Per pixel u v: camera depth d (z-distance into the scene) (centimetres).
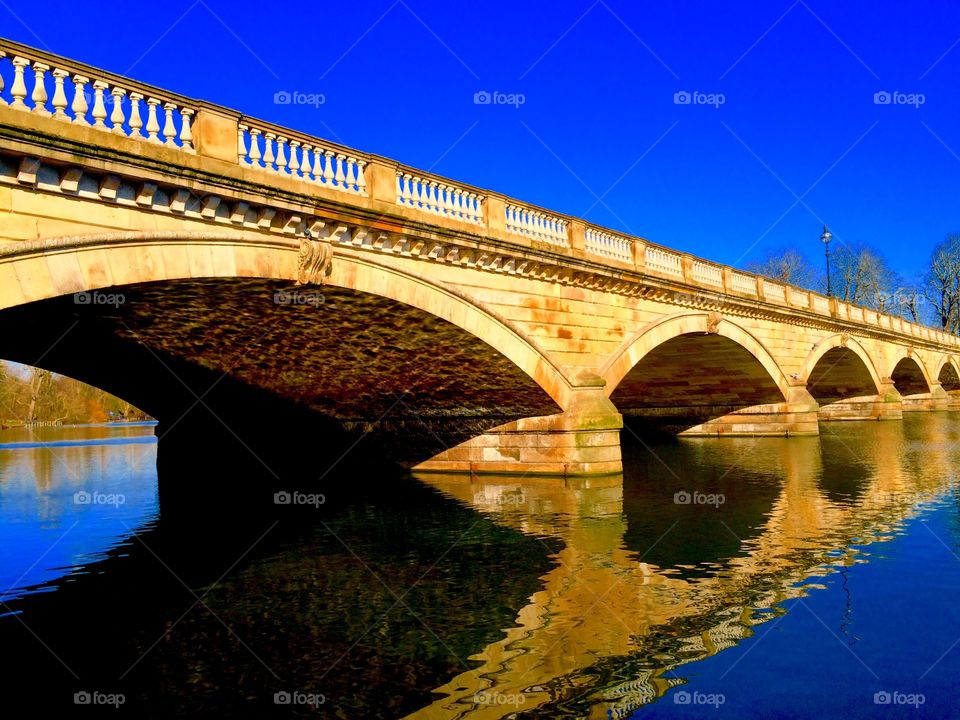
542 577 1091
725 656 762
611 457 2012
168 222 1067
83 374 2227
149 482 2500
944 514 1419
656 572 1086
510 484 2023
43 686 766
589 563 1155
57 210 937
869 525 1348
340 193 1316
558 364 1908
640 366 3203
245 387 2333
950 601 905
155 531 1605
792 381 3331
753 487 1859
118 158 964
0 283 863
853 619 854
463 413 2231
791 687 684
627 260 2227
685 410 3666
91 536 1556
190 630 927
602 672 738
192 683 762
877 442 2980
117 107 991
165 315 1405
